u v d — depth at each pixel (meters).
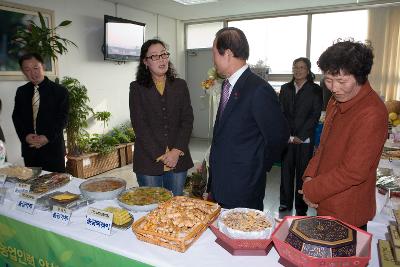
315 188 1.12
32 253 1.23
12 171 1.63
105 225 1.08
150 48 1.72
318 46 5.37
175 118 1.88
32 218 1.21
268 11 5.48
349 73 0.96
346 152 1.05
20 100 2.37
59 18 3.94
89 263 1.07
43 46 3.29
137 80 1.85
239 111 1.32
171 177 1.91
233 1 4.79
